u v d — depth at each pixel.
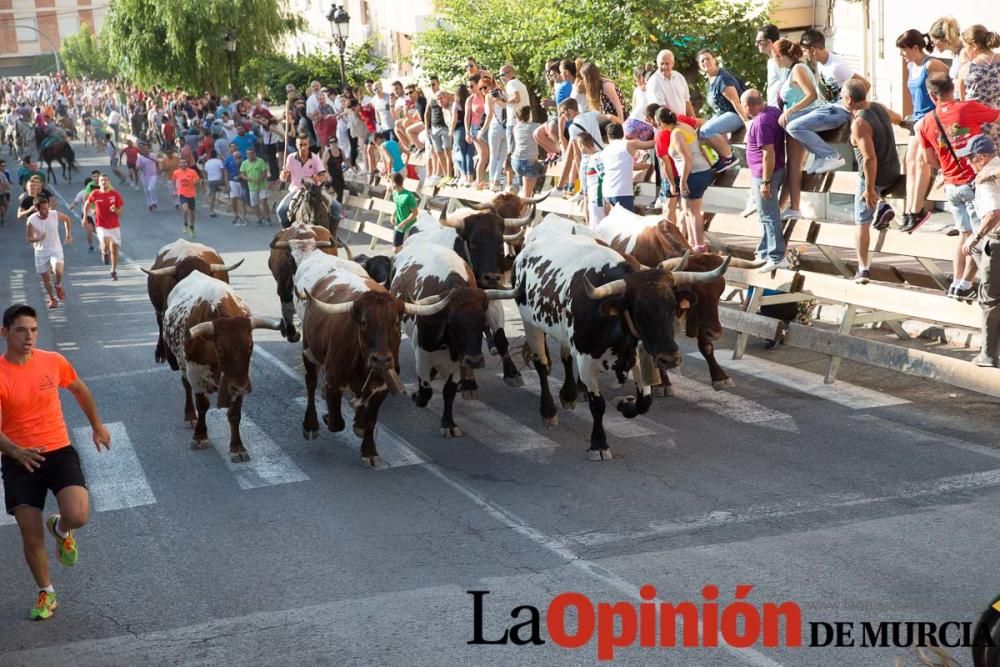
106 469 11.04
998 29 17.89
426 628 7.34
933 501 9.00
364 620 7.52
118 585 8.38
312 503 9.80
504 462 10.62
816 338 12.78
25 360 7.95
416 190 25.23
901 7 20.19
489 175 22.23
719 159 16.06
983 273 11.04
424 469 10.53
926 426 10.89
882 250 13.20
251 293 20.02
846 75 14.44
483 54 26.30
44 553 7.95
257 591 8.09
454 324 10.71
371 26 47.81
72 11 113.62
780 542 8.37
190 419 12.33
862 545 8.23
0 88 93.31
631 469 10.20
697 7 22.53
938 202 13.92
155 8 49.50
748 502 9.22
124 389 14.05
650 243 12.66
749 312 13.90
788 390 12.39
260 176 29.69
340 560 8.54
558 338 10.95
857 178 13.80
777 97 14.74
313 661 7.02
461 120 22.80
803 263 15.09
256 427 12.17
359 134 29.39
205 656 7.18
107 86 72.62
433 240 13.55
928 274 13.28
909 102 20.17
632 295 9.95
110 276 23.20
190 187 28.38
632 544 8.52
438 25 28.92
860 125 12.73
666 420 11.59
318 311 10.97
